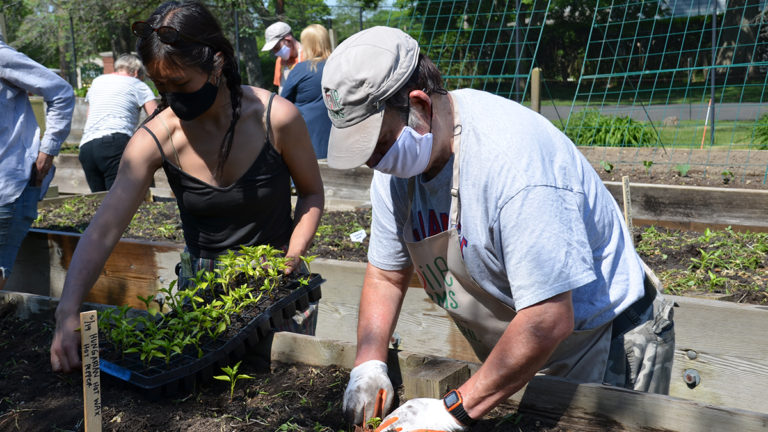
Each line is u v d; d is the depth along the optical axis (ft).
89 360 5.98
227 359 8.26
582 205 6.01
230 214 8.81
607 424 6.72
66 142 43.14
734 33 72.49
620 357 7.04
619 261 6.89
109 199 8.32
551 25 91.25
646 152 30.09
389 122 5.82
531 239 5.55
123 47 103.71
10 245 12.75
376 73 5.58
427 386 7.17
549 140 5.98
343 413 7.13
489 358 5.99
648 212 19.95
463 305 6.98
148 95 23.12
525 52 84.38
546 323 5.64
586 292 6.61
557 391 6.94
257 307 8.68
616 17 88.38
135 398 7.83
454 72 64.18
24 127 12.72
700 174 26.61
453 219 6.24
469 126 5.94
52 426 7.34
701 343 10.70
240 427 7.25
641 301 7.17
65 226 19.76
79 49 100.53
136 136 8.44
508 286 6.51
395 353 7.92
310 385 8.16
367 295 7.71
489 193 5.80
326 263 13.42
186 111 7.70
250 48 81.46
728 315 10.40
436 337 12.70
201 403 7.79
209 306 8.13
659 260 15.29
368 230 18.89
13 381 8.45
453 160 6.14
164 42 7.02
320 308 13.65
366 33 5.91
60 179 30.55
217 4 73.67
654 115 58.03
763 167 26.84
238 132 8.37
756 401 10.34
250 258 8.57
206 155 8.41
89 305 9.61
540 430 6.93
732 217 18.71
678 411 6.32
